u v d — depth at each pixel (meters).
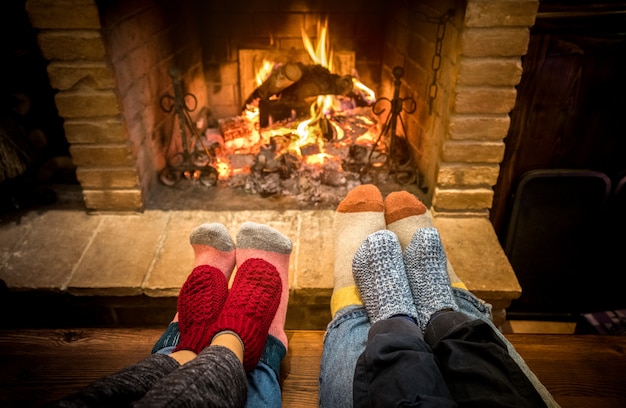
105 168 1.52
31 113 1.71
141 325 1.47
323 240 1.49
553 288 1.88
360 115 2.21
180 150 1.98
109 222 1.57
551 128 1.58
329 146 2.01
